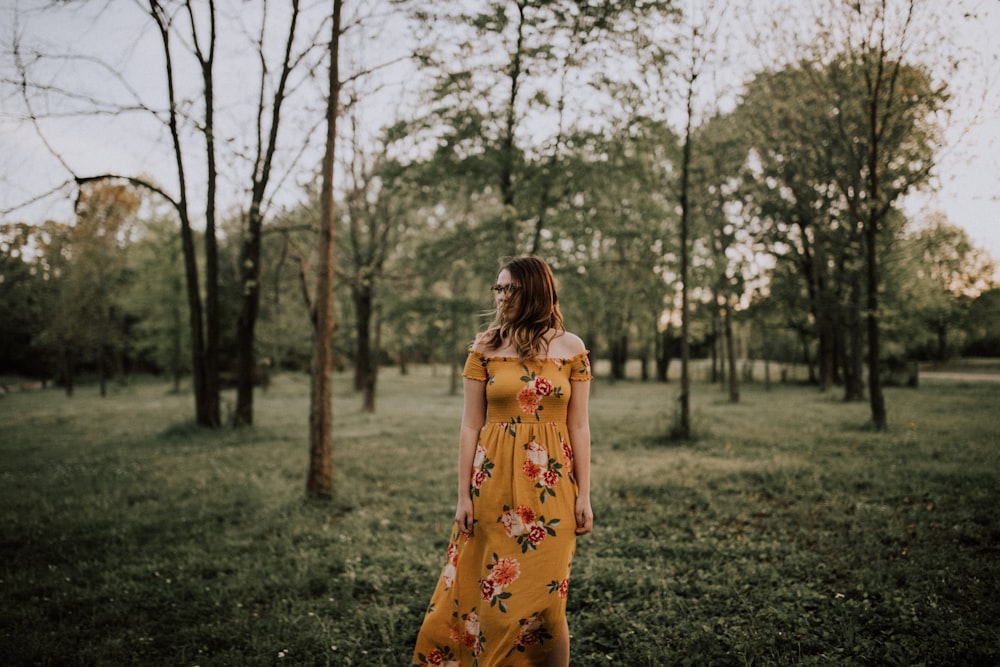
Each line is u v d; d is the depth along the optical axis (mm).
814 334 26672
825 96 11719
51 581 4105
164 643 3266
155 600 3768
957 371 25234
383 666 2936
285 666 2967
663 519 5348
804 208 19750
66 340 27219
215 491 6883
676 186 12430
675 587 3721
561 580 2348
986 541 4188
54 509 6195
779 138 14328
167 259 28062
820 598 3412
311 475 6516
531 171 11438
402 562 4359
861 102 11172
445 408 18750
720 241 19625
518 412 2479
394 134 11555
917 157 10664
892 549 4133
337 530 5250
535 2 10109
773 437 9914
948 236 16797
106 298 27438
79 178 7766
